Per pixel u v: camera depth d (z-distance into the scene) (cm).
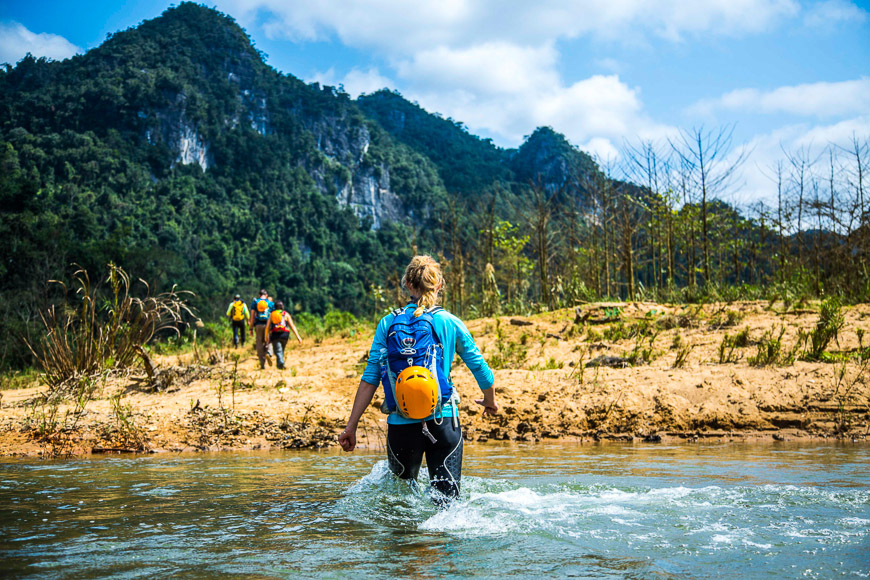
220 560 239
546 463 500
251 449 628
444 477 313
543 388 790
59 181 12669
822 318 988
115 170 13588
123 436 644
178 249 12169
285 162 16938
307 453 596
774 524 284
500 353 1026
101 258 5162
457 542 262
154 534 280
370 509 323
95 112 14950
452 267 1892
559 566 228
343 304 13662
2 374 1262
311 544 262
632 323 1152
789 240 1612
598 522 291
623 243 1694
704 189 1593
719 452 552
